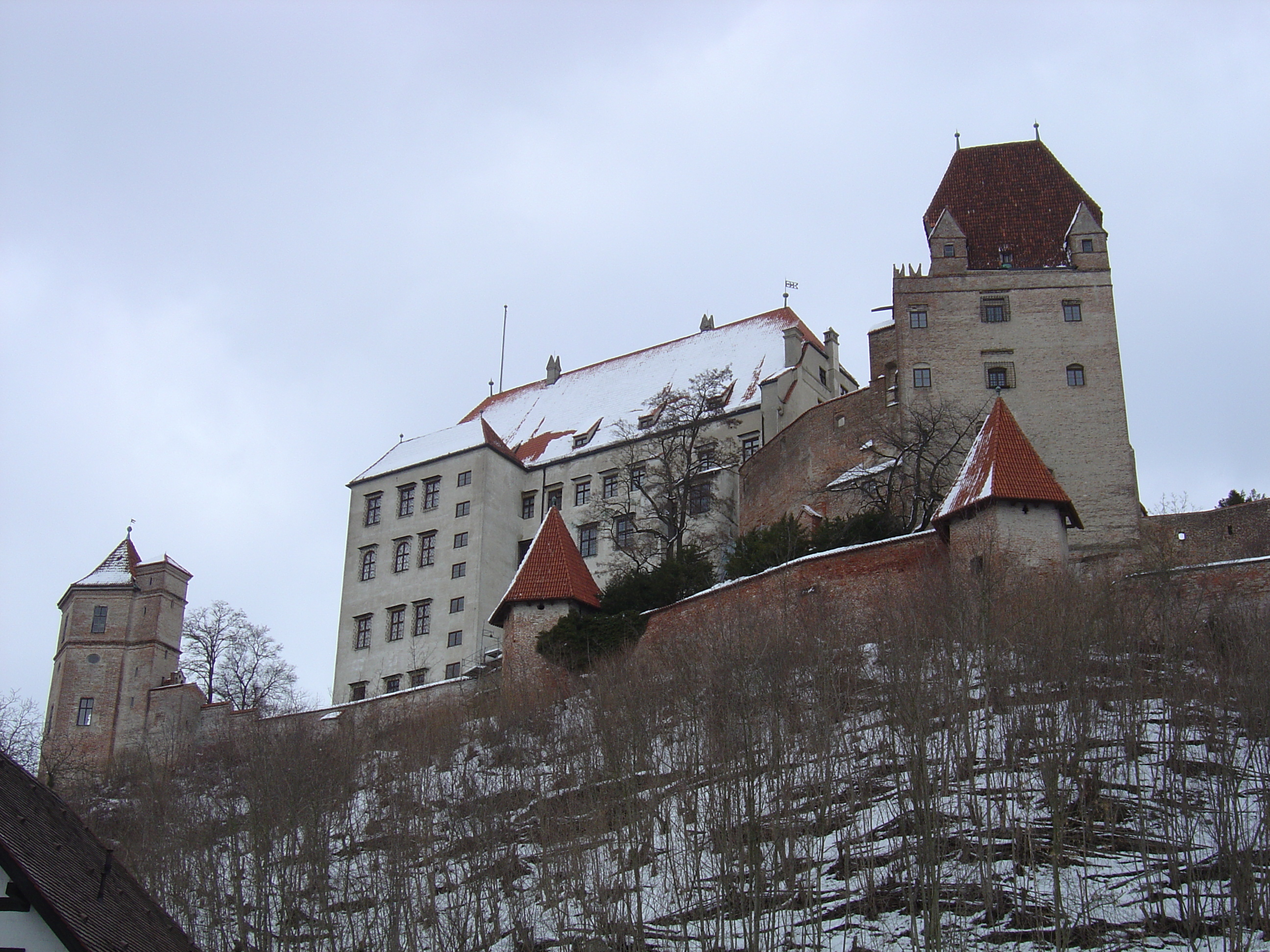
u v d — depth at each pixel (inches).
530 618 2265.0
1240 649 1541.6
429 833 1497.3
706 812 1375.5
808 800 1362.0
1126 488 2437.3
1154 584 1795.0
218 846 1628.9
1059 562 1886.1
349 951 1338.6
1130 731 1378.0
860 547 1982.0
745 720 1455.5
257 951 1362.0
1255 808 1261.1
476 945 1288.1
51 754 2576.3
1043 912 1143.6
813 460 2630.4
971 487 1943.9
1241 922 1085.1
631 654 2101.4
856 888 1221.7
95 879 1009.5
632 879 1336.1
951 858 1230.9
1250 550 2235.5
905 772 1381.6
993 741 1412.4
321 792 1667.1
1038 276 2625.5
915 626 1669.5
